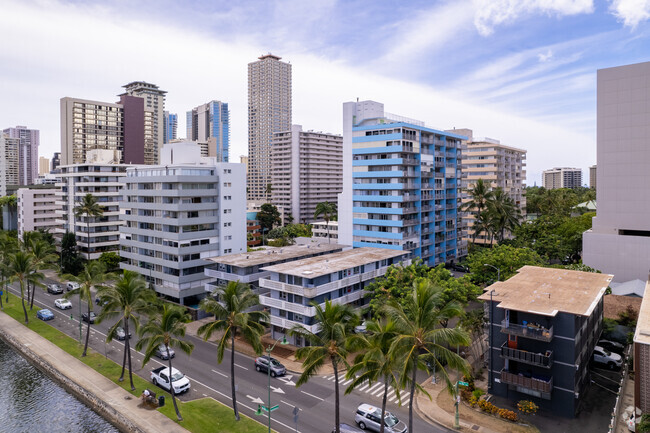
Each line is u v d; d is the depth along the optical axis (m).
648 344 38.81
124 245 98.75
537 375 46.28
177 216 84.62
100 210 115.56
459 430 42.22
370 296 71.00
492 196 108.94
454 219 117.31
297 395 50.44
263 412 46.25
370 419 42.66
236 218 92.56
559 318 44.88
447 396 49.41
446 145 113.44
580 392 47.56
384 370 35.78
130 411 47.06
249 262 75.31
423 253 102.81
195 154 99.69
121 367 59.06
